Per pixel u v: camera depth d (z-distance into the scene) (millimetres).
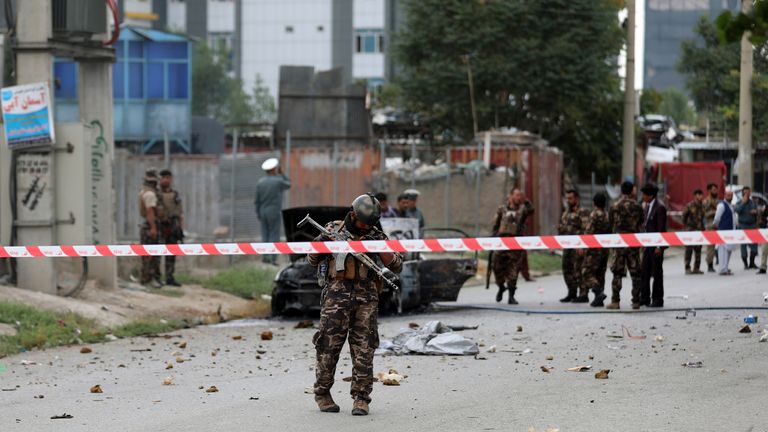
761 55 61000
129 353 26562
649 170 95688
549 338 27859
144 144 94062
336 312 18266
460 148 66750
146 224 39250
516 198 37125
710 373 21781
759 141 64625
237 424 17484
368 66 193750
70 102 88750
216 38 198750
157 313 33719
